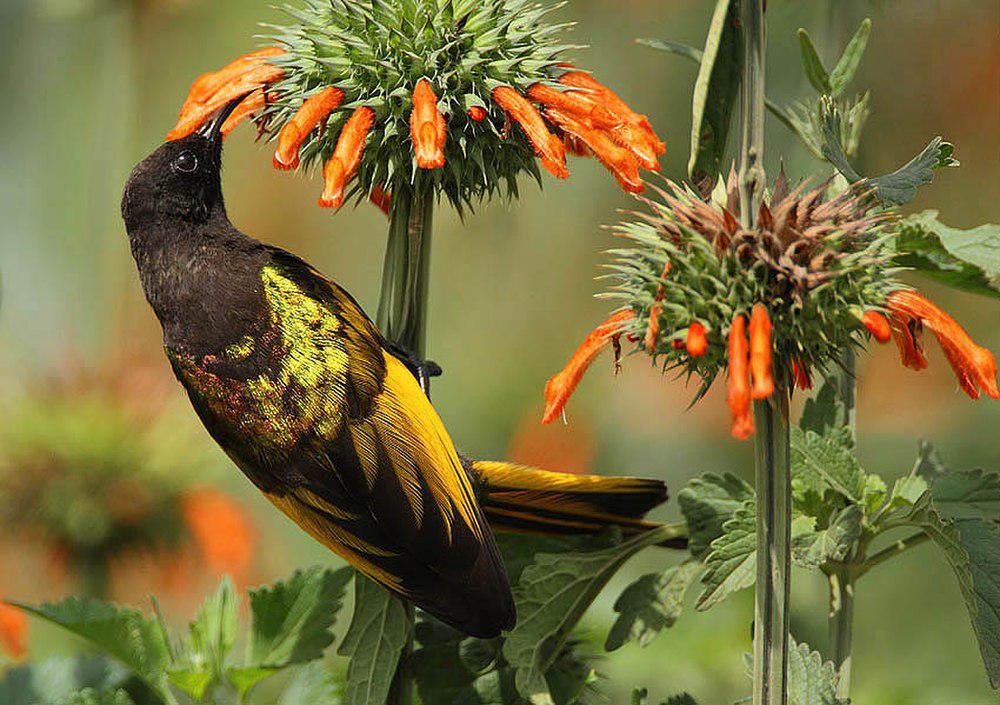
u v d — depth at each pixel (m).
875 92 14.55
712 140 6.78
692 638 10.62
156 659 8.03
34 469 11.45
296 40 7.46
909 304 6.18
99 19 13.25
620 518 8.01
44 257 13.38
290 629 8.05
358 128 6.99
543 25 7.51
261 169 18.27
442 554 7.55
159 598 11.73
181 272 8.59
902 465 14.14
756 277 6.12
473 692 7.81
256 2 15.58
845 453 7.15
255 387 8.13
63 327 13.16
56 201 13.41
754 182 6.21
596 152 6.90
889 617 13.22
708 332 6.16
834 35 8.23
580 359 6.63
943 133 14.80
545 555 7.53
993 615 6.38
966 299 14.91
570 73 7.37
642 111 15.93
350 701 7.79
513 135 7.36
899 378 15.05
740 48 6.64
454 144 7.28
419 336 7.90
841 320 6.16
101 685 8.48
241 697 8.05
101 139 13.40
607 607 10.77
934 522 6.63
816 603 9.60
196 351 8.38
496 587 7.50
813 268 6.11
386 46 7.18
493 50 7.23
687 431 16.52
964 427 14.55
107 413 11.61
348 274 18.09
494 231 17.11
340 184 6.77
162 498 11.64
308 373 8.00
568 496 7.95
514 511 8.08
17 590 11.46
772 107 7.36
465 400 16.97
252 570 12.68
